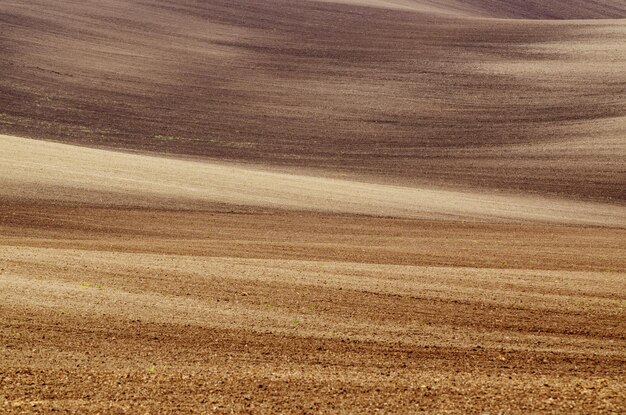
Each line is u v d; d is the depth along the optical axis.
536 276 23.70
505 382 13.40
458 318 18.16
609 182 47.97
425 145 57.38
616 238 34.19
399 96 68.75
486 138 58.69
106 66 69.94
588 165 51.22
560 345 16.31
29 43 71.94
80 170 39.34
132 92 64.94
